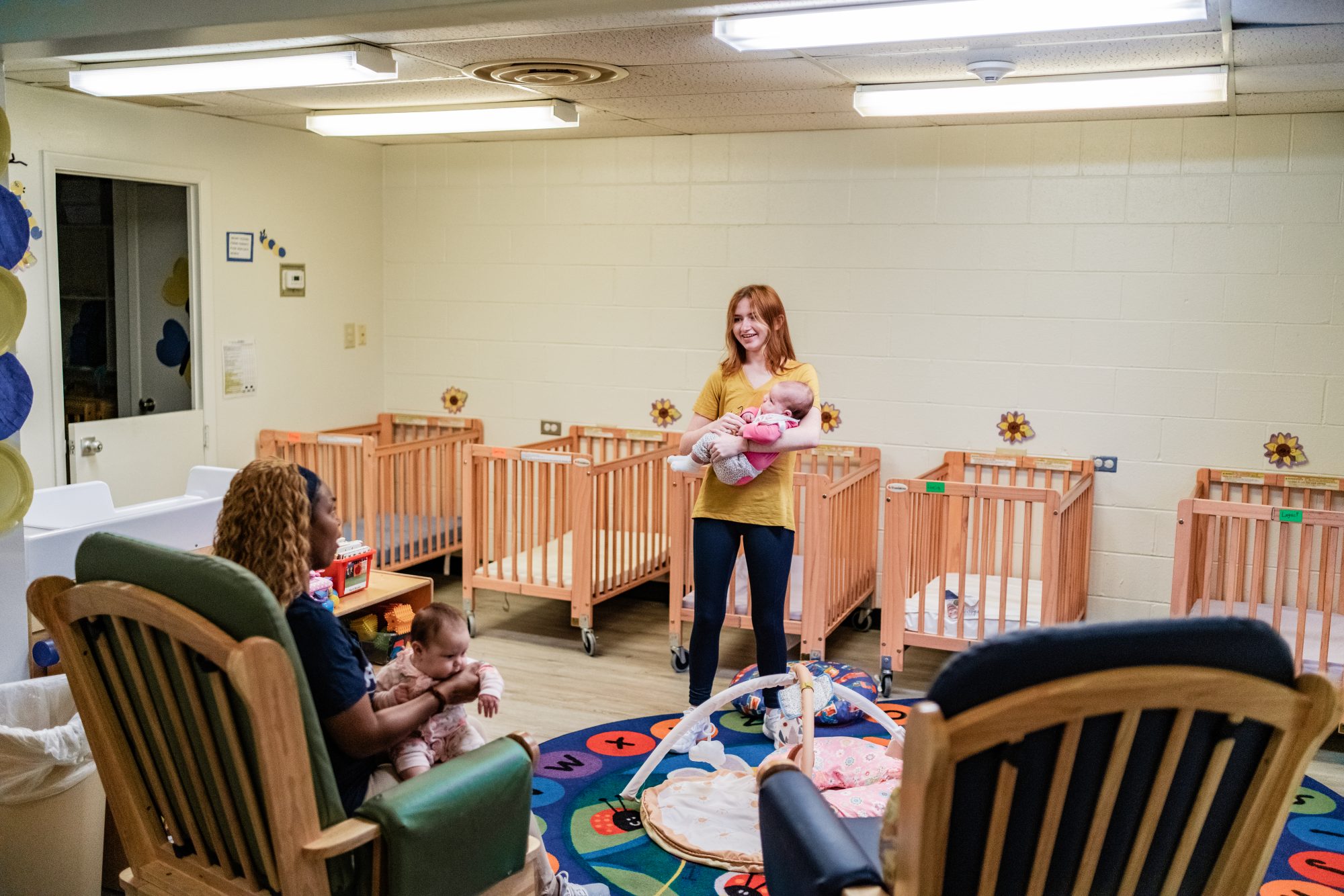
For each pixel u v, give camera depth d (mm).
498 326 5961
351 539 5355
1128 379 4855
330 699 2113
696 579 3789
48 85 4301
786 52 3516
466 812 2102
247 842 2076
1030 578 5086
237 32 2902
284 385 5582
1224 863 1949
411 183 6055
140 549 2049
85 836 2693
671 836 3135
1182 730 1801
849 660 4848
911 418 5195
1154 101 3939
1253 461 4723
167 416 4961
